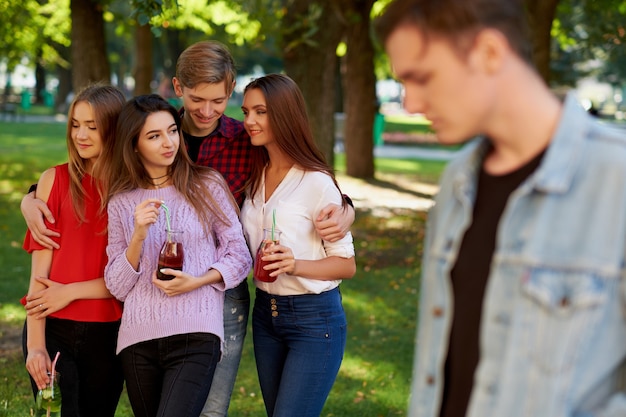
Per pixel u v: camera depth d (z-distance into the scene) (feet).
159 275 10.02
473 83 5.24
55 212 10.61
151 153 10.23
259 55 160.25
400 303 23.29
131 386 10.38
